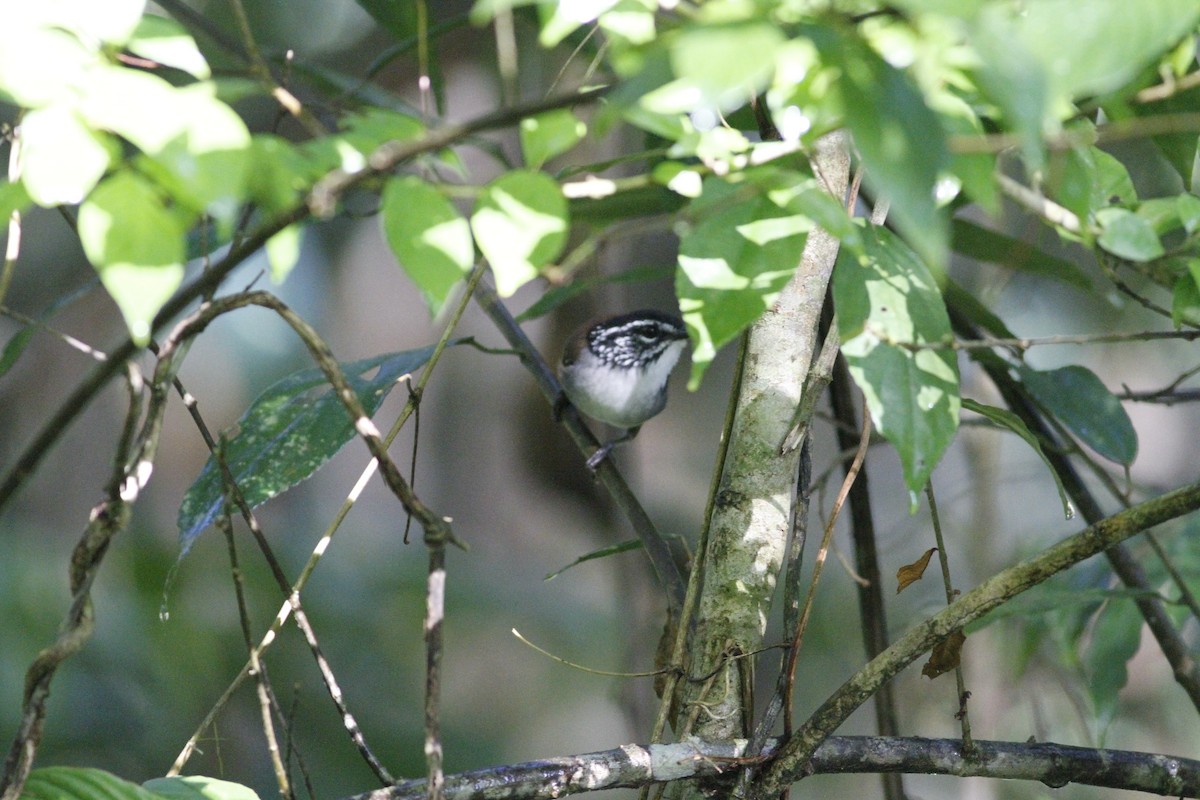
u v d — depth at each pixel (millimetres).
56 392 17469
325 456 6426
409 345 18562
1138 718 13820
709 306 4348
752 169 4168
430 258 3811
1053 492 16203
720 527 5914
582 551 19453
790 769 5203
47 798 4445
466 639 18516
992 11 3156
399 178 3895
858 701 5074
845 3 3623
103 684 13164
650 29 4266
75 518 17188
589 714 18500
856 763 5383
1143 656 13969
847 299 4742
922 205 3080
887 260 4902
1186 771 5480
